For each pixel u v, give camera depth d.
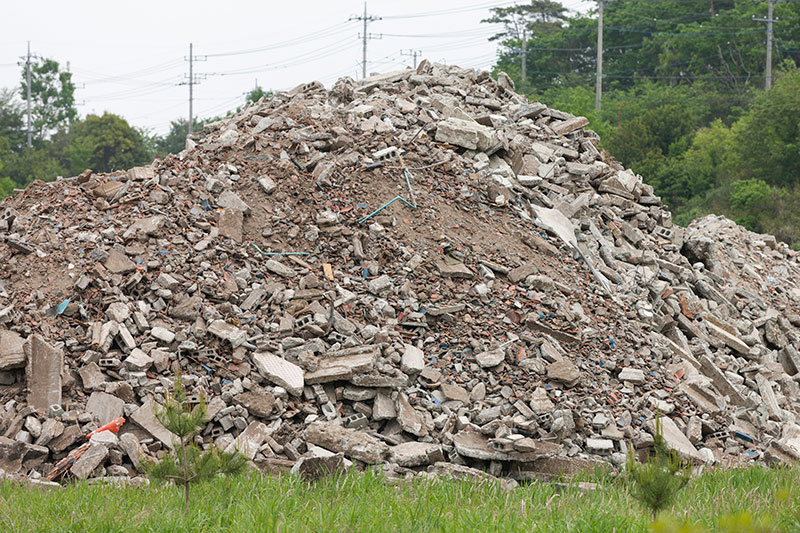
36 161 71.25
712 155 55.97
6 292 13.23
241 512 8.17
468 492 9.52
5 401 11.70
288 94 20.66
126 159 75.25
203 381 12.28
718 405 14.40
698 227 24.89
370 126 18.23
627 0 88.50
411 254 15.21
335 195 16.05
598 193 19.81
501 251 15.98
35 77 90.44
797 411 15.83
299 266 14.59
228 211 15.00
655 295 16.98
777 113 52.91
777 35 75.31
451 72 22.72
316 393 12.39
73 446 11.22
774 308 19.84
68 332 12.62
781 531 7.27
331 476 9.73
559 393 13.12
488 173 17.95
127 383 11.94
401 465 11.46
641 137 59.19
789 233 45.34
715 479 10.74
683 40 78.62
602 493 9.73
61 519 7.89
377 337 13.31
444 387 13.02
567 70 85.62
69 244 14.07
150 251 14.03
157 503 8.58
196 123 85.50
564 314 14.72
